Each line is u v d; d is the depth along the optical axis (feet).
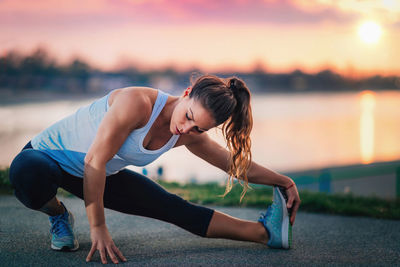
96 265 7.07
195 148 8.41
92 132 7.34
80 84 291.58
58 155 7.47
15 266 6.91
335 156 65.31
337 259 7.97
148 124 7.16
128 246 8.38
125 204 7.91
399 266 7.68
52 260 7.25
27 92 248.93
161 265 7.25
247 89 7.45
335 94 422.82
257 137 91.20
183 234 9.47
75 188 7.80
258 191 15.83
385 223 11.30
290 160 60.23
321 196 14.46
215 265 7.36
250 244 8.83
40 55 272.51
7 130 75.25
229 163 8.62
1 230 9.04
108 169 7.60
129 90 7.16
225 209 12.78
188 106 6.89
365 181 27.99
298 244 8.98
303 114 166.40
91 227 7.18
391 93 446.60
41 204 7.20
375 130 110.63
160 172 19.88
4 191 12.96
